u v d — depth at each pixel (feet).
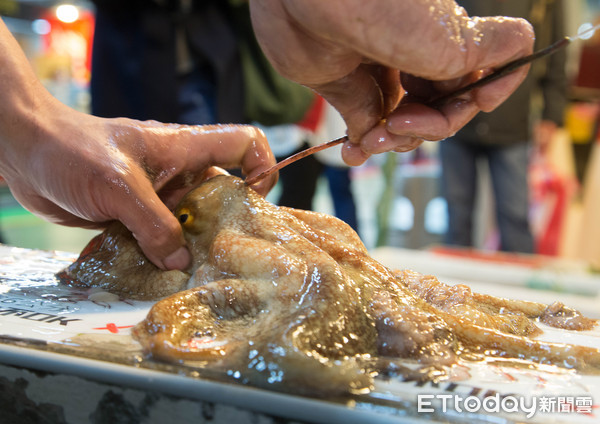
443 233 4.79
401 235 4.99
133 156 1.21
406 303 1.04
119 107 2.33
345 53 0.93
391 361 0.94
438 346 0.97
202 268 1.14
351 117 1.02
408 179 4.73
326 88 0.99
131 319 1.08
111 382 0.87
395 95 1.07
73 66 4.32
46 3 4.09
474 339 1.00
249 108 2.42
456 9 0.91
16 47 1.26
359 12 0.86
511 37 0.92
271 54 0.95
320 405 0.80
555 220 4.02
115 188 1.16
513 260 3.10
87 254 1.30
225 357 0.91
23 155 1.22
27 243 3.47
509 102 3.22
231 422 0.83
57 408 0.90
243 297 1.04
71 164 1.17
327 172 3.25
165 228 1.17
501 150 3.34
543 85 3.50
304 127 2.80
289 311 1.00
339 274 1.02
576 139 3.95
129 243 1.26
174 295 1.02
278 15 0.91
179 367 0.88
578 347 0.98
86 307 1.14
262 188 1.35
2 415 0.93
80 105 4.35
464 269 2.77
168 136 1.25
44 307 1.12
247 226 1.17
